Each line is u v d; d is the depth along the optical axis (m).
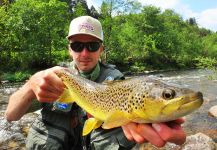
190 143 1.13
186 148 1.11
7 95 2.87
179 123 0.31
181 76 4.95
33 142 0.65
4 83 4.25
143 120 0.31
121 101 0.34
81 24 0.67
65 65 0.71
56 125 0.64
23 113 0.54
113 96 0.35
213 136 1.43
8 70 5.36
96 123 0.39
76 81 0.41
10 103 0.54
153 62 8.13
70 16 7.83
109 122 0.34
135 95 0.32
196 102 0.28
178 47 9.27
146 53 8.09
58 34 6.66
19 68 5.48
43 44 6.06
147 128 0.30
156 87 0.31
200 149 1.09
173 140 0.29
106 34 7.35
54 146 0.63
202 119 1.71
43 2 6.27
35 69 5.80
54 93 0.41
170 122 0.30
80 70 0.66
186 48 9.98
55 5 6.31
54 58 6.38
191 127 1.57
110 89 0.36
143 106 0.31
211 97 2.51
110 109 0.36
